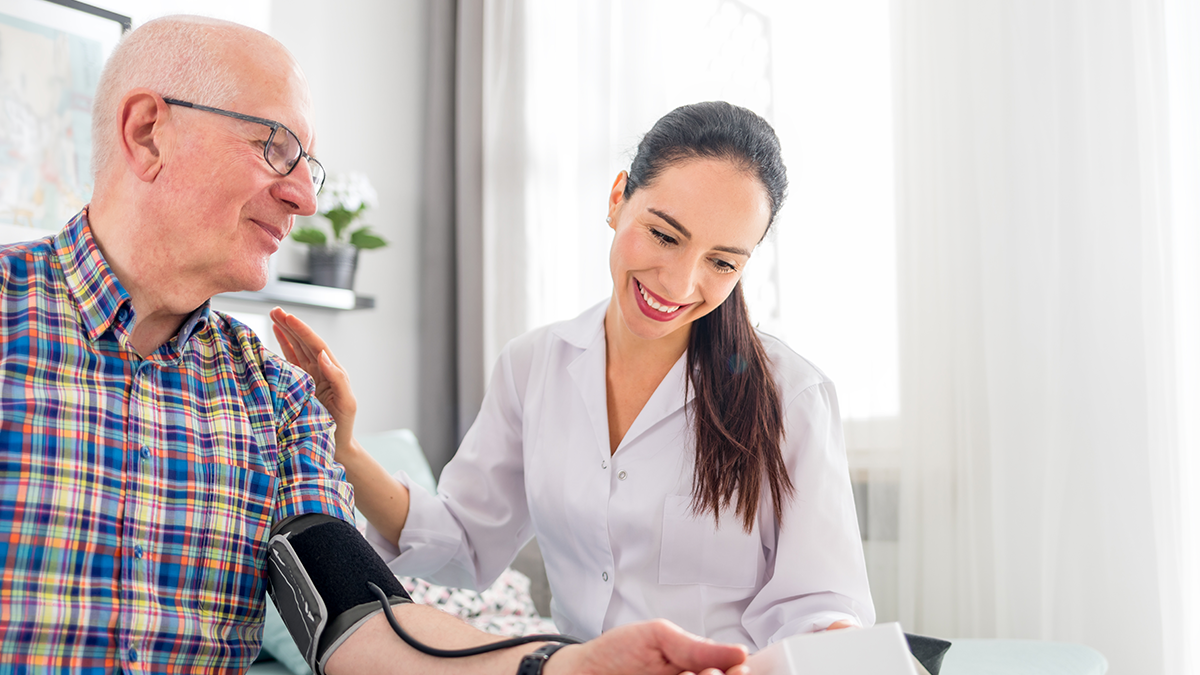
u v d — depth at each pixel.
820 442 1.12
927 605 2.36
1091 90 2.22
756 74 2.73
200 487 0.84
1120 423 2.13
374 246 2.73
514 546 1.41
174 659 0.79
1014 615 2.22
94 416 0.78
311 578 0.86
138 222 0.82
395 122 3.10
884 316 2.50
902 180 2.46
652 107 2.89
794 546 1.08
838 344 2.54
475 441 1.38
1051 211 2.24
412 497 1.30
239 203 0.83
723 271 1.05
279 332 1.15
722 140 1.02
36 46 2.03
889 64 2.53
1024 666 1.58
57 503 0.74
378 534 1.30
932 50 2.43
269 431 0.92
